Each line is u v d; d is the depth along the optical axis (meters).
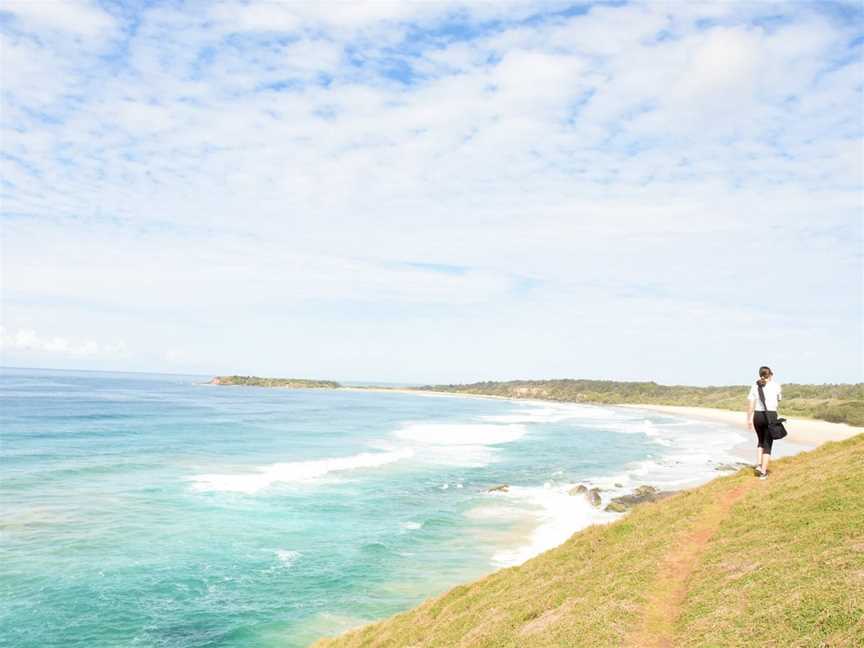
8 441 60.34
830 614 9.25
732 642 9.70
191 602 24.89
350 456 60.88
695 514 17.45
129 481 43.97
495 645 13.51
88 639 21.47
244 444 66.56
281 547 31.73
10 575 26.02
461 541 33.69
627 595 13.13
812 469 17.50
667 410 187.38
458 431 93.56
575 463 61.69
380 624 20.98
